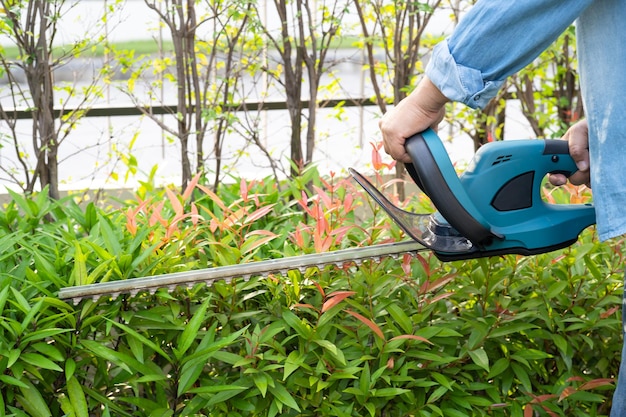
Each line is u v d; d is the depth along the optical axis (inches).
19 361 65.9
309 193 95.8
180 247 78.6
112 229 83.0
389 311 72.6
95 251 71.5
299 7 117.3
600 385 74.5
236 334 66.9
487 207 64.9
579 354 82.7
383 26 125.9
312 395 71.9
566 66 139.4
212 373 77.7
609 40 54.9
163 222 78.0
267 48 124.6
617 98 54.9
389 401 76.4
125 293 69.9
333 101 151.8
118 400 72.1
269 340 72.2
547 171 66.0
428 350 75.6
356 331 74.9
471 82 56.0
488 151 64.9
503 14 54.0
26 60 112.6
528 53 55.4
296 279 74.0
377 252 71.0
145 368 68.6
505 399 77.5
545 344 81.8
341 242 82.9
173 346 75.4
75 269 68.1
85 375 70.7
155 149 192.1
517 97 146.9
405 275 74.5
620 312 80.7
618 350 81.0
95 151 193.6
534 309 79.7
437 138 60.7
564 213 66.7
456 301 81.7
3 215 87.7
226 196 95.6
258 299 78.4
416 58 129.3
